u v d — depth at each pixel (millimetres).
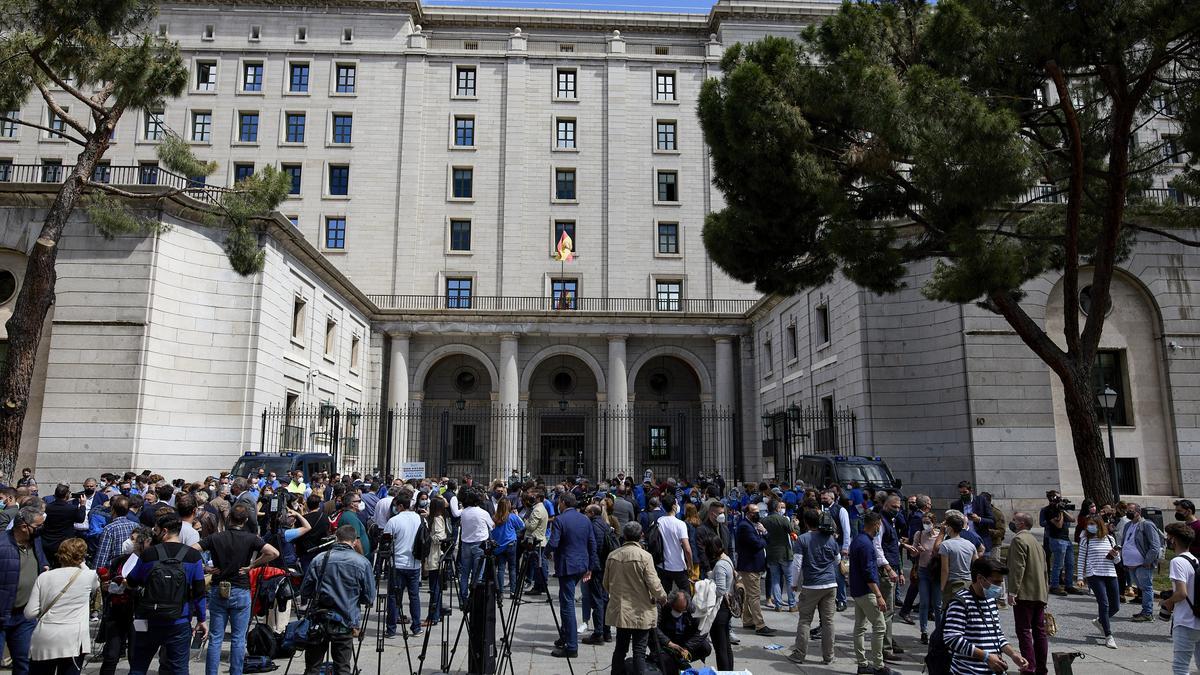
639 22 47594
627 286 43438
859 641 9266
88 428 22156
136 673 7035
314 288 30469
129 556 8680
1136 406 24562
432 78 44812
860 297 25719
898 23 15422
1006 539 21578
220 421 24078
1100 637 11250
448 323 39438
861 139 15164
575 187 44500
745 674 7402
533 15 47031
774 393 36719
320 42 44312
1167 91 15633
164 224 19219
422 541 11141
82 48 16594
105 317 22641
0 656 8180
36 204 23016
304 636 7641
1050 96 22234
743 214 15125
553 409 42781
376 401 38688
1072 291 15609
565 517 10250
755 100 13609
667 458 43062
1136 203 18047
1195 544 10852
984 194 12820
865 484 19219
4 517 10039
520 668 9383
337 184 43281
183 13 43812
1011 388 23734
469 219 43500
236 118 42969
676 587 9859
